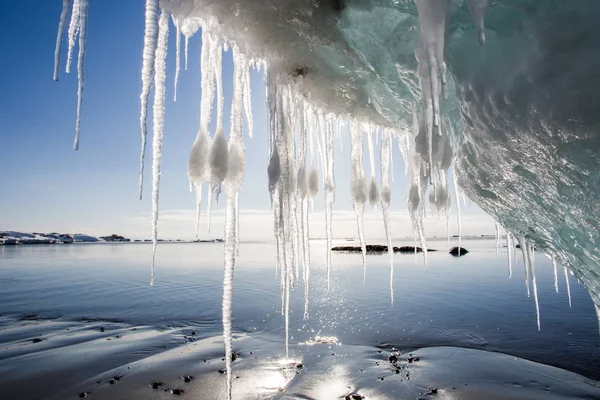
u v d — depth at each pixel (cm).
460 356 952
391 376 802
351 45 315
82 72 217
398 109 401
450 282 2447
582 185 245
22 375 806
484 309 1563
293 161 378
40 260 5094
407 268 3506
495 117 246
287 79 351
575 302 1700
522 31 218
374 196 509
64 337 1151
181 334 1191
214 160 287
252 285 2411
